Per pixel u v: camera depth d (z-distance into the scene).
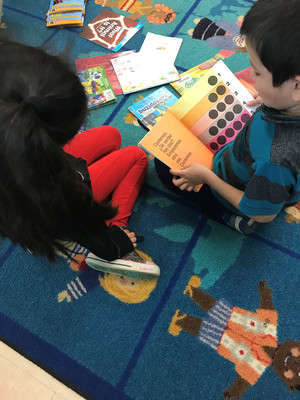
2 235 0.62
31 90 0.43
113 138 1.05
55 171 0.45
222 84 0.94
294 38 0.45
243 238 0.99
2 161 0.42
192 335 0.88
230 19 1.34
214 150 0.94
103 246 0.72
